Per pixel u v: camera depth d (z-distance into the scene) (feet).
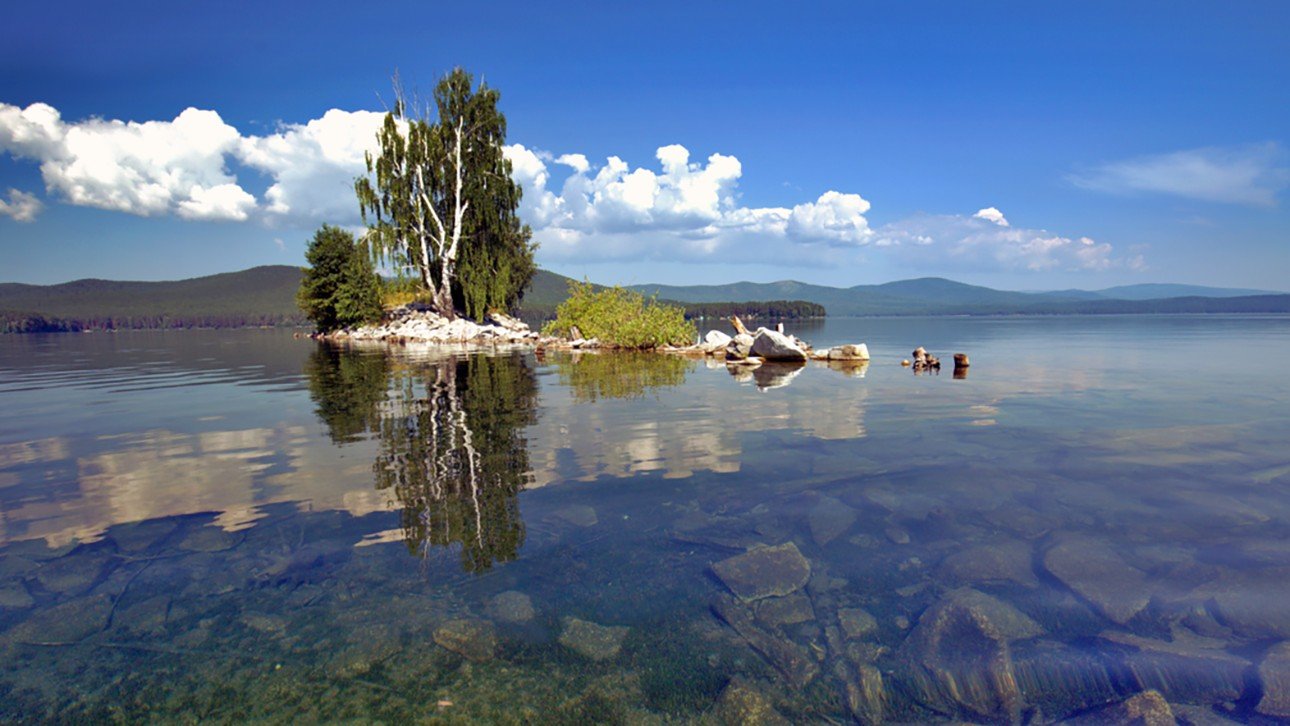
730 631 8.58
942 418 23.34
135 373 51.62
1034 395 29.30
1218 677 7.12
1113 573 9.66
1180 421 22.00
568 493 14.52
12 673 7.91
